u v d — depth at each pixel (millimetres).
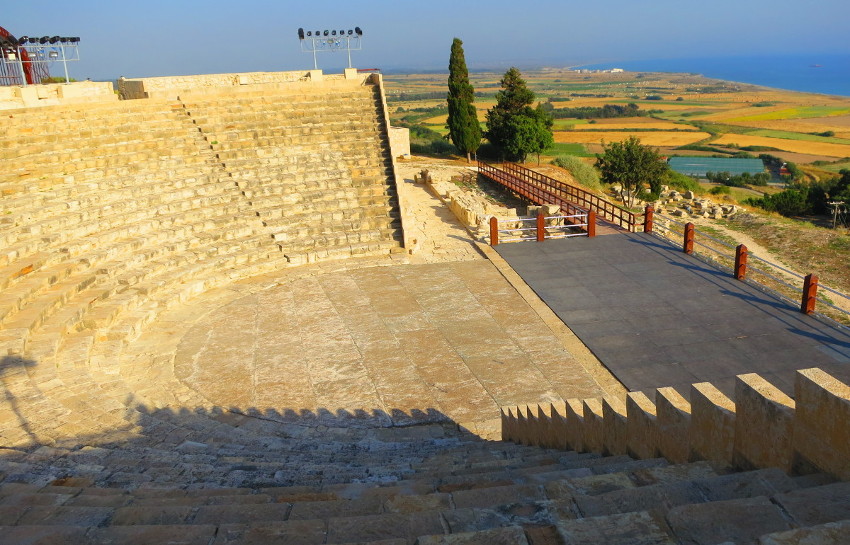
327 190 21984
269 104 24969
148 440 9000
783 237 24734
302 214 21125
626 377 12109
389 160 23391
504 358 13273
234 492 6102
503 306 15984
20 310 12875
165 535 4250
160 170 20516
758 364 12133
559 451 7918
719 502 3277
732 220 29359
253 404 11648
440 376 12641
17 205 16297
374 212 21797
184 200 19609
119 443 8531
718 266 17578
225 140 22875
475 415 11180
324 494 5582
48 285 14031
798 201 36500
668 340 13430
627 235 21172
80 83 24469
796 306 14578
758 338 13188
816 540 2621
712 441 4809
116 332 13844
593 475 4855
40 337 12250
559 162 44000
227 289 17594
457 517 3965
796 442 3994
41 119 20266
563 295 16344
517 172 34531
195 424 10367
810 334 13188
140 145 21141
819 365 11906
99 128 20844
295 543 3936
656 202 35531
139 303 15539
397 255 20250
